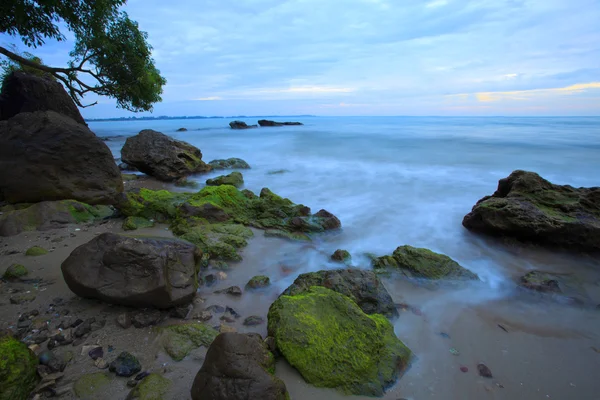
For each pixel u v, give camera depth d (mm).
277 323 4004
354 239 7980
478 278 6055
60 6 10102
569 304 5328
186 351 3832
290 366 3699
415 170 16625
